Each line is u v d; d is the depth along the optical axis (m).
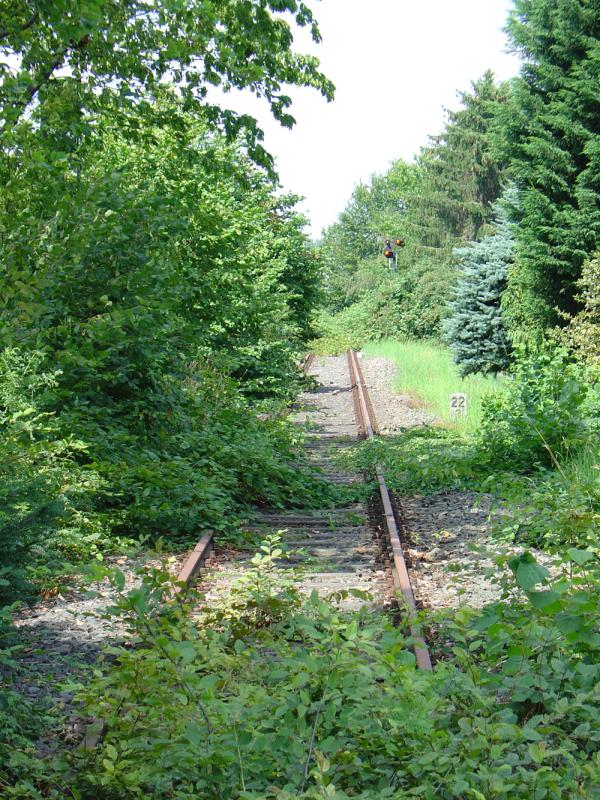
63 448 9.51
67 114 12.39
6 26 10.78
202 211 14.47
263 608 6.65
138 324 11.89
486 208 55.81
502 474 12.14
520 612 5.06
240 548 10.21
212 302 15.93
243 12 12.98
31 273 11.07
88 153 13.74
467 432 18.20
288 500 13.18
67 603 7.34
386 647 4.29
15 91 10.09
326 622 4.21
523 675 4.22
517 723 4.32
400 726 3.90
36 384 10.42
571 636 4.22
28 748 4.44
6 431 9.34
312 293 36.03
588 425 13.48
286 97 13.70
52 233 11.48
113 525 9.94
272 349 25.80
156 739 4.10
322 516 12.31
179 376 14.27
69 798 4.07
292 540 10.70
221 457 13.21
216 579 8.55
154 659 4.43
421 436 18.05
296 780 3.61
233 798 3.72
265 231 32.75
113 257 12.03
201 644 4.63
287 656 5.05
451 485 13.59
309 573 8.88
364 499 13.31
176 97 14.12
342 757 3.79
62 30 9.60
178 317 13.84
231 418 15.94
